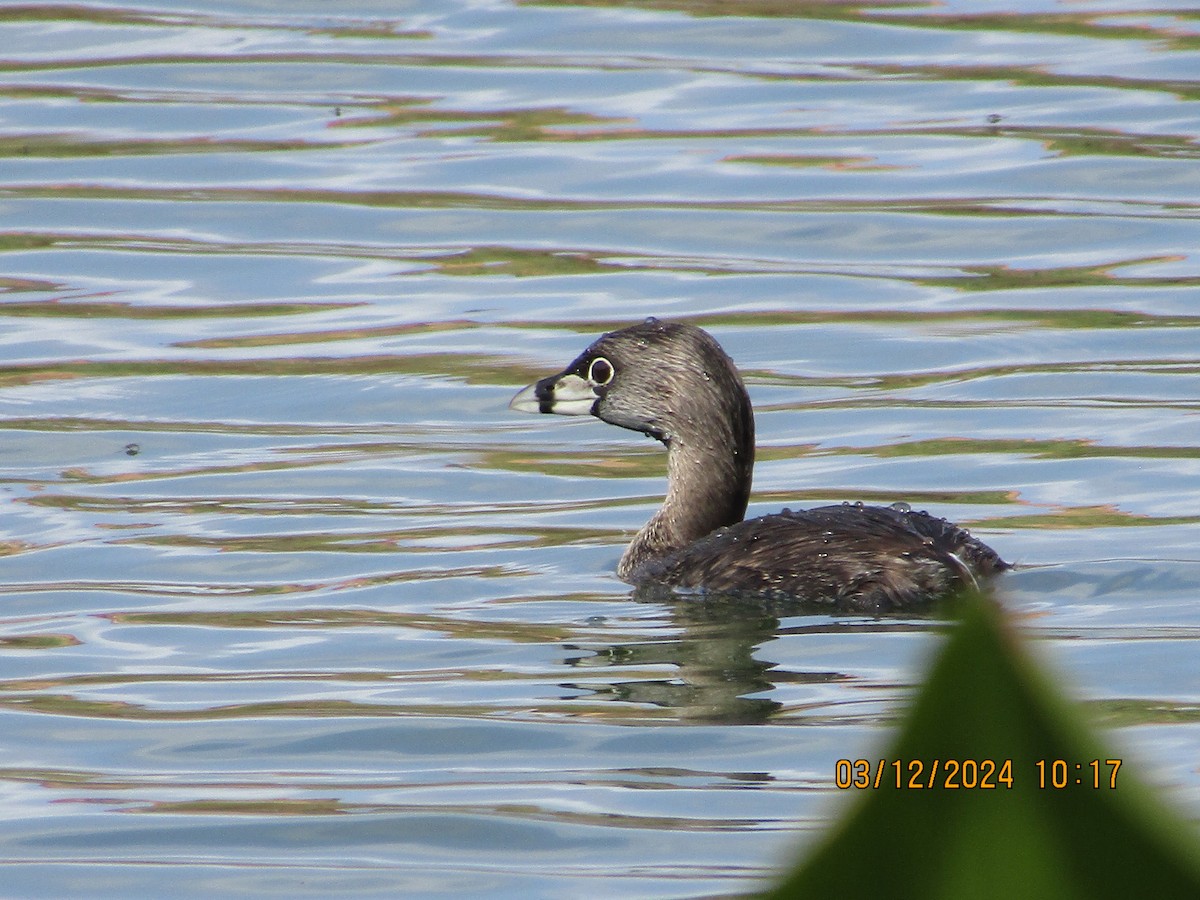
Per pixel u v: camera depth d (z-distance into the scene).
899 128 22.41
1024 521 12.05
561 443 14.97
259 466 14.25
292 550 12.10
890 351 16.69
